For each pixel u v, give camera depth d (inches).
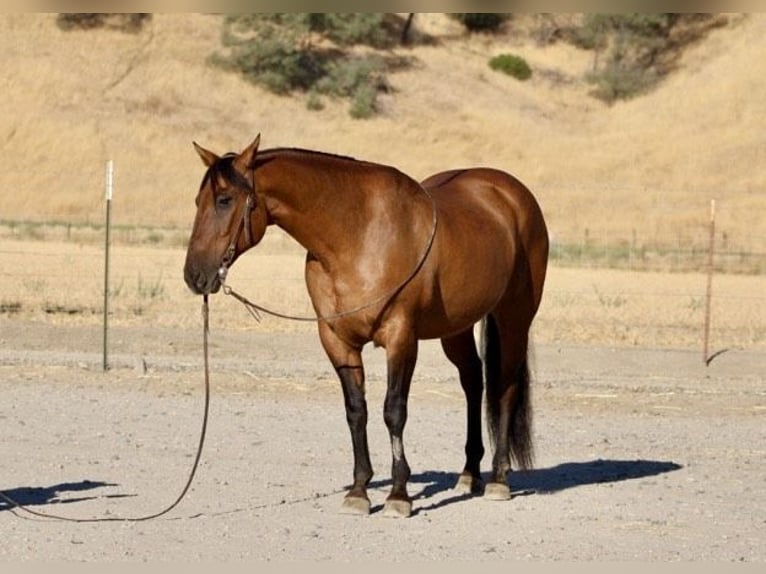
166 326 839.7
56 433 516.7
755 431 579.5
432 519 397.1
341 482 443.8
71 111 2357.3
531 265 446.3
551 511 412.8
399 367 389.1
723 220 2009.1
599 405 636.7
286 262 1325.0
